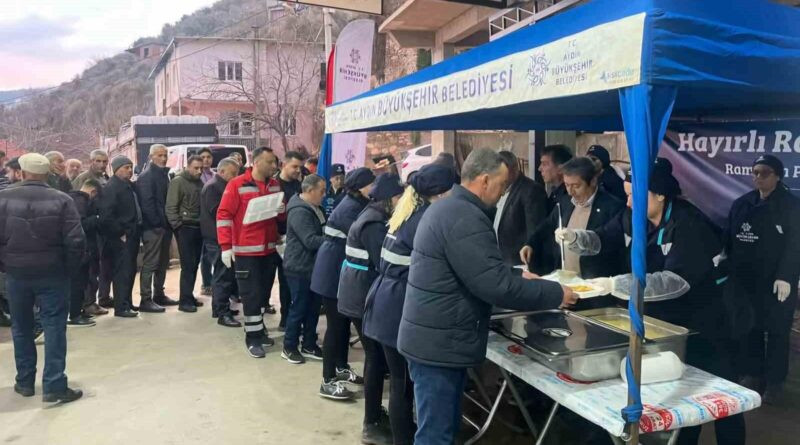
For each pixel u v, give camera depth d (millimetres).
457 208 2152
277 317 5801
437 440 2250
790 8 1990
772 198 3523
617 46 1649
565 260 3127
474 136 8312
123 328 5348
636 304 1731
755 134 4074
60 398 3686
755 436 3207
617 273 2973
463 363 2188
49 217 3535
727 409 1929
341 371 3990
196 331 5254
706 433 3234
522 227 3732
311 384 3994
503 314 2650
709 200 4418
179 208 5809
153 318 5699
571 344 2193
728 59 1680
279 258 5141
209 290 6672
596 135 7777
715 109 3834
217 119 28516
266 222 4543
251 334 4566
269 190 4582
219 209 4504
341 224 3529
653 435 2934
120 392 3859
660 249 2436
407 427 2766
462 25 6598
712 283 2471
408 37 7324
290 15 27938
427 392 2238
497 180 2203
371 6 5973
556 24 2010
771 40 1800
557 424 3311
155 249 5914
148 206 5820
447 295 2162
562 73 1876
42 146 37500
